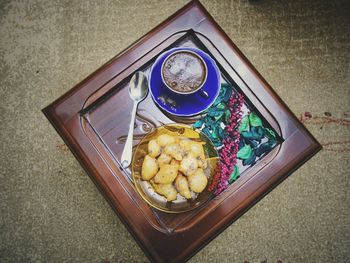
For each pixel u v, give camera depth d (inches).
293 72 23.5
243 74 16.6
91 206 21.8
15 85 23.4
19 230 21.5
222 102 16.6
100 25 24.1
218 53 16.7
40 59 23.8
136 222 15.2
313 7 24.4
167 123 16.4
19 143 22.6
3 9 24.5
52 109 16.1
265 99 16.4
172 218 15.3
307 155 15.9
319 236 21.6
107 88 16.3
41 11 24.5
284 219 21.7
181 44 17.1
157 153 15.4
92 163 15.7
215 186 15.4
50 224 21.6
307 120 23.0
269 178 15.7
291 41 23.9
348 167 22.4
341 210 21.9
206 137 15.7
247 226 21.6
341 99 23.3
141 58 16.6
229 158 16.0
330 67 23.6
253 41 23.8
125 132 16.2
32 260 21.2
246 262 21.3
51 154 22.4
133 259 21.3
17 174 22.2
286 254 21.4
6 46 24.1
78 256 21.3
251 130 16.3
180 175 15.4
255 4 24.2
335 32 24.1
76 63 23.7
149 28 24.1
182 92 15.4
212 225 15.3
